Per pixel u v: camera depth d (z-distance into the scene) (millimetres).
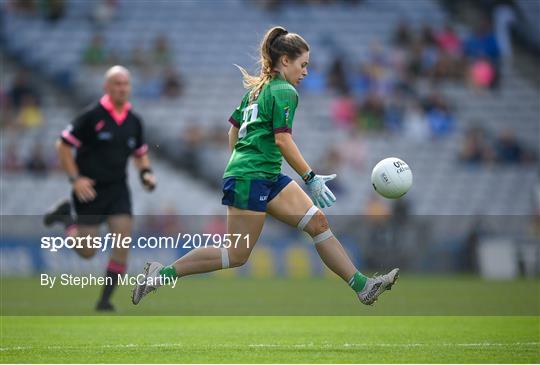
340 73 102312
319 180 25562
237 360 22734
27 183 90375
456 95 104688
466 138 99688
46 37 102938
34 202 89562
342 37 107875
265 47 26375
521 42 110625
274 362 22312
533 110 105625
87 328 32844
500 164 99438
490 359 23109
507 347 26000
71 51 102312
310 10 110688
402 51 105875
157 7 108250
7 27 102500
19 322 35250
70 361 22547
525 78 108062
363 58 105188
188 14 108125
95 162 39562
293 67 26172
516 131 103875
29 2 104688
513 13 111562
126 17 106562
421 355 23953
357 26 109438
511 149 100000
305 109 99625
